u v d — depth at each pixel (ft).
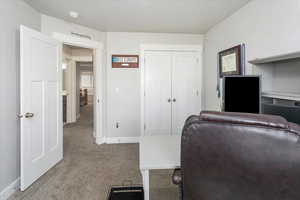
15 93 6.86
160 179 7.21
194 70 12.58
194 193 2.35
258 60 5.47
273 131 1.84
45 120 7.88
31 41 7.00
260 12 6.97
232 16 8.92
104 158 9.57
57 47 8.81
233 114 2.04
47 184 7.01
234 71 8.50
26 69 6.73
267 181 1.91
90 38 11.03
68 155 9.96
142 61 12.18
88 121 19.71
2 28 6.20
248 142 1.93
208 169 2.18
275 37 6.24
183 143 2.29
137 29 11.39
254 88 4.92
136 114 12.40
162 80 12.44
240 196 2.08
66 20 9.69
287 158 1.80
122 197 4.62
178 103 12.62
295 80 5.28
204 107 12.57
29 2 7.61
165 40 12.28
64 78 18.62
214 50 10.85
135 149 10.98
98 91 11.77
